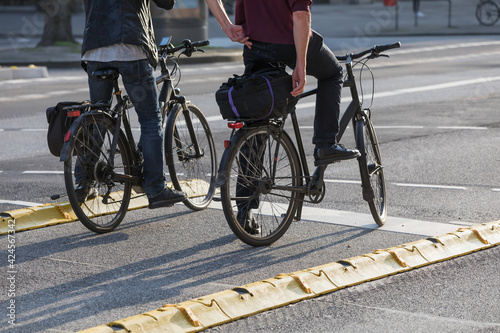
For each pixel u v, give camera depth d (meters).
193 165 8.67
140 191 7.58
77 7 52.50
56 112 7.23
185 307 5.12
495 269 6.18
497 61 26.02
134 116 15.45
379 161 7.66
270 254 6.66
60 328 5.06
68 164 6.96
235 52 30.03
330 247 6.84
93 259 6.54
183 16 30.20
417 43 34.44
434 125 13.94
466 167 10.27
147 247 6.89
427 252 6.42
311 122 14.62
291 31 6.53
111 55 7.07
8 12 52.97
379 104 16.77
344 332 5.00
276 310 5.38
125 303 5.51
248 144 6.79
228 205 6.61
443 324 5.12
